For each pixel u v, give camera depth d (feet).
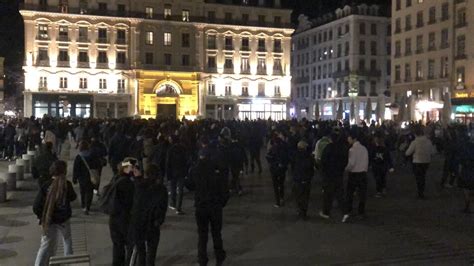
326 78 290.35
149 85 238.68
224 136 53.21
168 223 41.63
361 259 31.30
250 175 73.56
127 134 62.34
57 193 26.45
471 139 52.49
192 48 246.47
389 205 50.06
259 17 260.01
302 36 320.50
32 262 30.55
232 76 253.24
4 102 288.30
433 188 61.57
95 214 45.24
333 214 45.70
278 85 262.47
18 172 65.62
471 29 172.96
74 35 227.20
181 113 244.63
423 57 200.64
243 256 31.99
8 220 42.47
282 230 39.22
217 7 251.80
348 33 266.77
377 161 54.65
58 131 98.37
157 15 239.09
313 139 72.28
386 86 269.03
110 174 73.46
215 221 29.17
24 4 220.02
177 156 45.11
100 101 230.48
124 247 27.30
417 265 30.09
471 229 39.58
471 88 172.24
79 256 20.47
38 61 222.28
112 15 231.71
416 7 205.67
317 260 31.04
